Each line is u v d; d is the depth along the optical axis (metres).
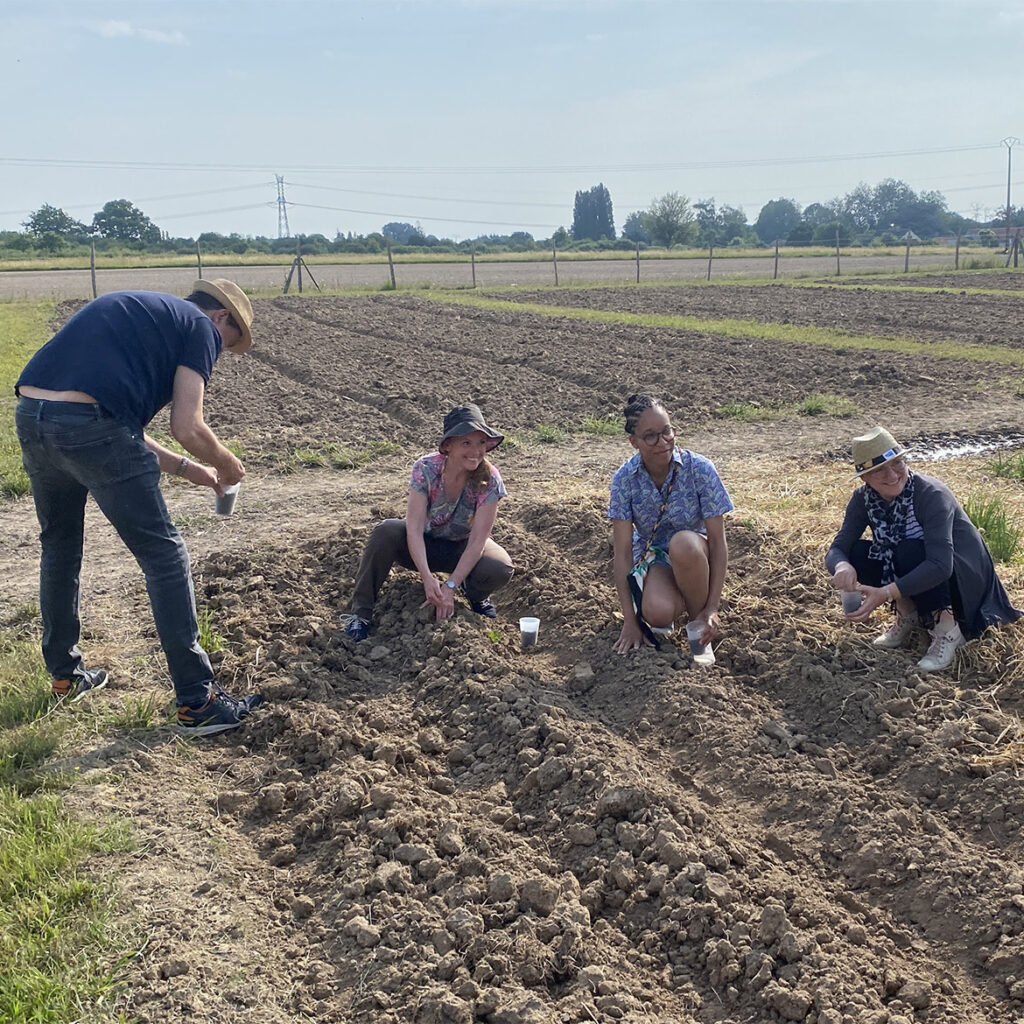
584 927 3.39
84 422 4.24
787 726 4.69
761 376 14.86
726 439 11.08
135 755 4.46
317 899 3.63
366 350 18.61
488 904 3.53
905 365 15.56
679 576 5.28
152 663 5.42
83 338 4.31
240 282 43.19
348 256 62.50
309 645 5.61
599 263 58.94
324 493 9.09
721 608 5.89
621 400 13.16
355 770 4.32
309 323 24.12
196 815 4.09
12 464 9.67
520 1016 3.00
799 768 4.33
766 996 3.09
